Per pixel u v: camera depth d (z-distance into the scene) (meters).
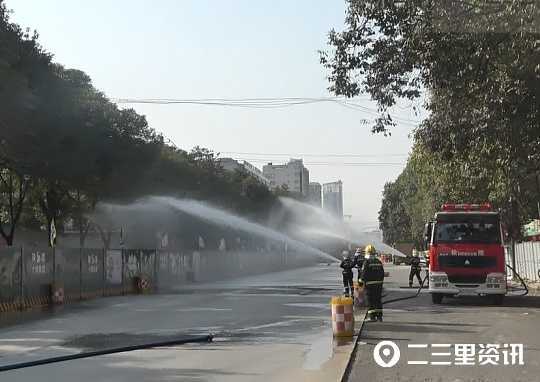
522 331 14.60
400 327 15.47
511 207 37.12
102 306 25.25
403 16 14.55
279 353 12.08
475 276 21.77
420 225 73.81
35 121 26.27
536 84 14.45
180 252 46.97
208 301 26.81
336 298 13.89
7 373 10.59
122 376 10.13
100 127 32.62
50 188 36.22
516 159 20.42
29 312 23.06
